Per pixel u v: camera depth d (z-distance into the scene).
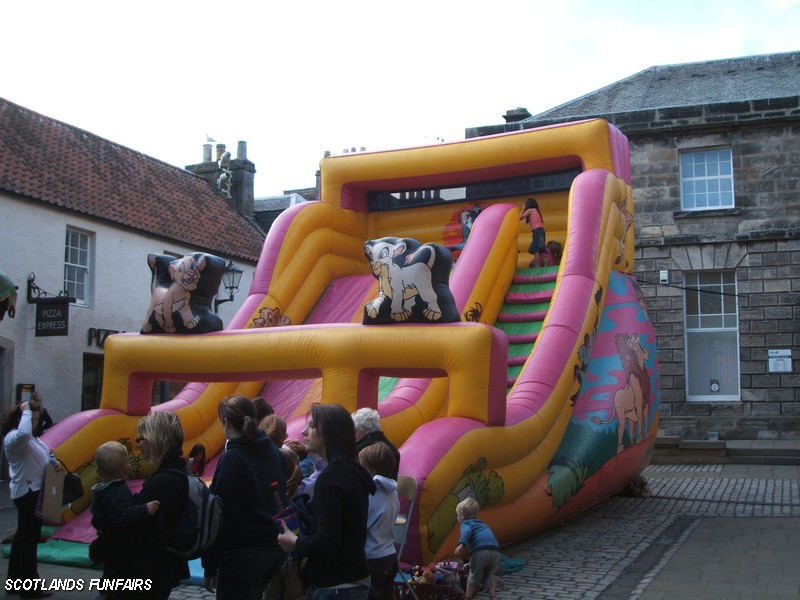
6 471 15.26
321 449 4.53
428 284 8.50
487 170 13.07
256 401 6.31
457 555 6.80
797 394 18.33
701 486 13.71
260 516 4.76
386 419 8.95
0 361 16.03
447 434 7.80
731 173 19.41
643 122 19.70
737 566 8.15
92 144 21.09
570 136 12.42
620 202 12.24
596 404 10.60
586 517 11.01
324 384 8.62
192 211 22.59
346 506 4.30
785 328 18.53
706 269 19.16
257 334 9.16
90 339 18.03
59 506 7.10
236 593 4.68
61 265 17.44
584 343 10.30
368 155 13.63
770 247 18.77
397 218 14.11
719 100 20.34
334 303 12.88
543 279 12.15
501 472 8.55
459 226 13.67
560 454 9.91
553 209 13.23
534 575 7.87
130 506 4.52
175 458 4.70
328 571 4.27
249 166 25.80
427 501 7.33
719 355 19.11
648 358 11.77
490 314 11.48
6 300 9.15
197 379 9.74
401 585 6.44
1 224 16.20
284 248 12.61
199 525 4.59
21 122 19.14
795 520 10.61
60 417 17.27
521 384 9.61
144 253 19.73
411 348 8.34
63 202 17.59
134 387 10.03
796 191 18.80
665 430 18.92
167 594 4.63
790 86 20.20
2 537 9.62
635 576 7.86
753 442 17.98
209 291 9.82
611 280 12.00
